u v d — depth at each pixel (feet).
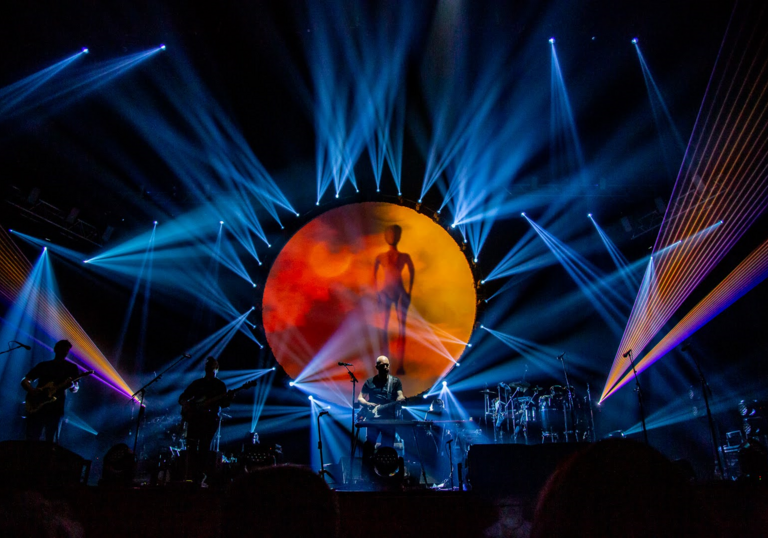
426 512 15.20
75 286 34.86
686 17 26.37
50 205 32.17
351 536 14.92
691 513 2.92
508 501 15.26
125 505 14.97
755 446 18.43
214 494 15.07
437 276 34.94
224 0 28.07
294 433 34.27
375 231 35.65
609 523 2.88
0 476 16.15
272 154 36.70
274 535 3.19
